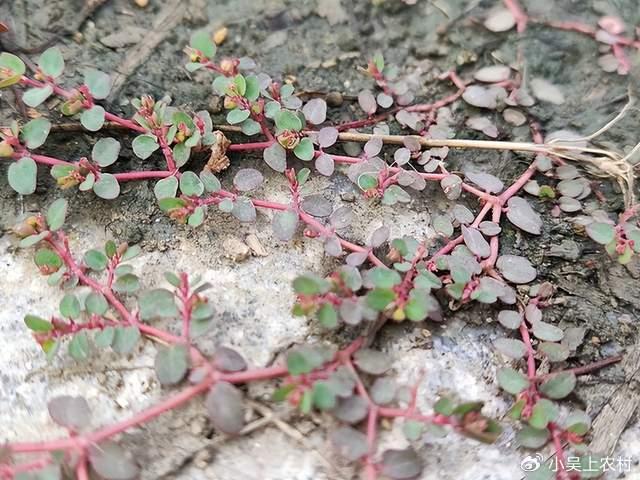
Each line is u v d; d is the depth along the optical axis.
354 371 0.11
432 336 0.12
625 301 0.12
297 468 0.11
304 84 0.14
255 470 0.11
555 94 0.14
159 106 0.12
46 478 0.10
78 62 0.14
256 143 0.13
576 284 0.13
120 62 0.14
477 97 0.14
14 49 0.14
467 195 0.13
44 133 0.12
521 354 0.11
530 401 0.11
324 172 0.13
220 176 0.13
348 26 0.15
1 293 0.12
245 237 0.12
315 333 0.12
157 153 0.13
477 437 0.10
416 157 0.13
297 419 0.11
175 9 0.15
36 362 0.11
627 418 0.12
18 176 0.12
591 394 0.12
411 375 0.12
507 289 0.12
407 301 0.11
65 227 0.12
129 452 0.11
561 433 0.11
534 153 0.14
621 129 0.14
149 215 0.13
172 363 0.10
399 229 0.13
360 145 0.14
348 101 0.14
